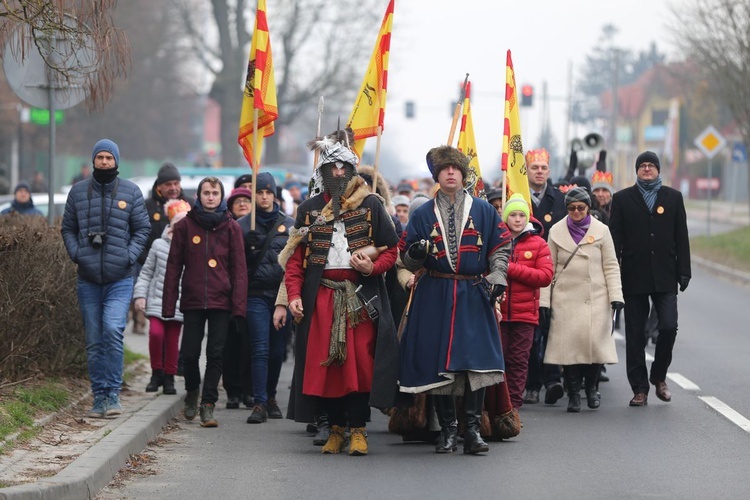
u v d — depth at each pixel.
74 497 17.06
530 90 107.06
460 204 20.58
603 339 25.97
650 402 27.03
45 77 26.92
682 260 26.55
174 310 23.78
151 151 163.25
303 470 19.72
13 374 24.02
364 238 20.47
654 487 18.31
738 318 45.28
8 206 52.19
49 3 21.19
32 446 19.86
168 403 25.14
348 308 20.31
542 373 27.98
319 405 20.81
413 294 20.67
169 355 26.88
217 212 23.80
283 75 132.50
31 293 23.56
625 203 26.88
